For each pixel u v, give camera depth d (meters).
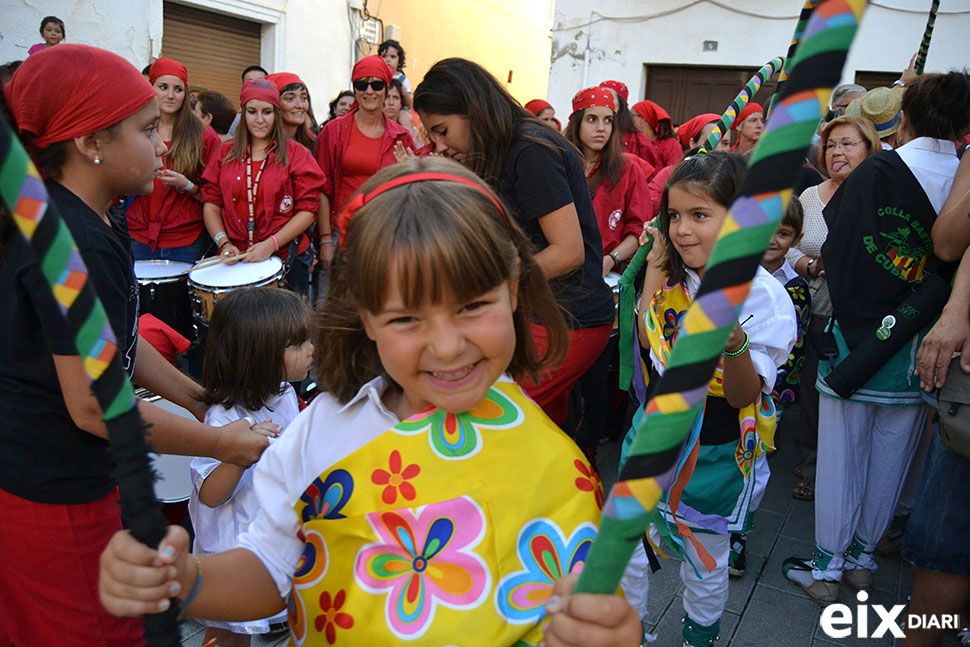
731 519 2.17
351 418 1.18
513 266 1.10
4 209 1.37
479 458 1.10
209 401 2.12
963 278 2.06
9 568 1.55
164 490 2.51
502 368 1.07
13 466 1.49
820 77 0.60
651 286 2.27
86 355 0.77
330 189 4.80
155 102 1.57
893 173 2.46
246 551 1.14
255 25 9.49
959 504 2.05
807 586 2.79
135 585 0.84
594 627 0.73
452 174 1.08
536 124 2.32
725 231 0.63
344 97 6.51
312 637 1.09
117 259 1.48
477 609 1.03
